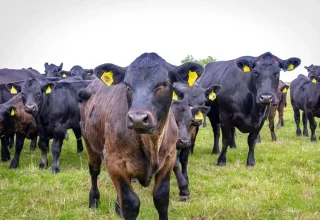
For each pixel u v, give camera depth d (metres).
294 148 6.07
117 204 3.79
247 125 5.20
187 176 4.52
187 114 4.06
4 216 3.84
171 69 3.01
